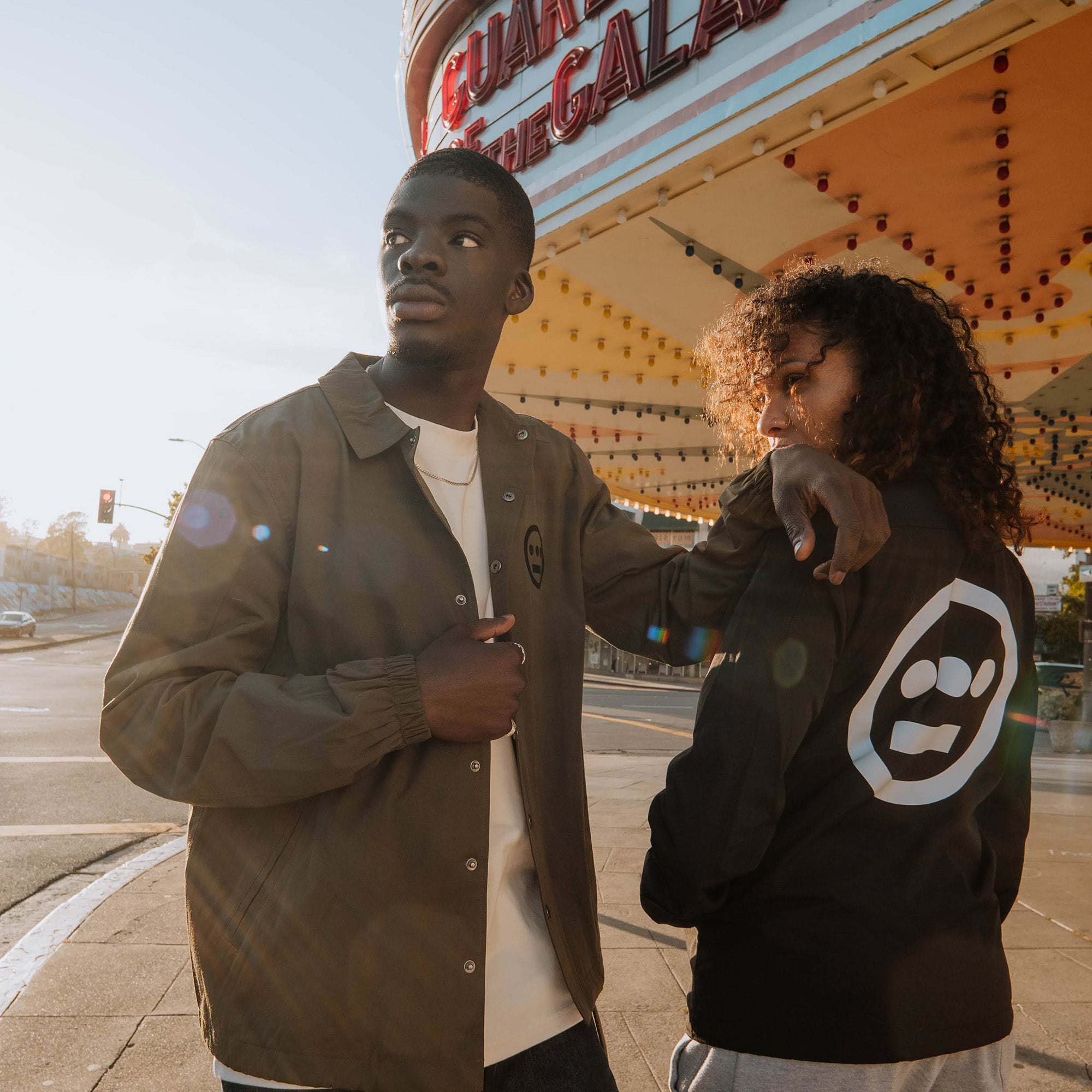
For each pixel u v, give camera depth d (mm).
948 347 1232
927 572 1115
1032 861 5082
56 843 5383
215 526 1100
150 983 3102
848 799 1066
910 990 1016
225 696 1017
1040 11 2973
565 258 5875
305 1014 1022
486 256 1232
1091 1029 2770
